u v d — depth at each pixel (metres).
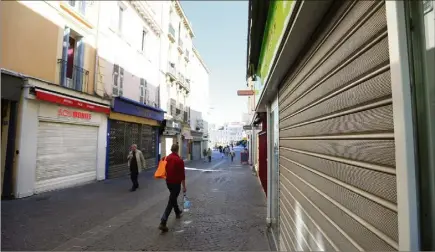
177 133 25.58
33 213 6.50
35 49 9.37
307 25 1.85
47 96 9.09
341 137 1.47
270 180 5.54
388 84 1.02
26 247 4.40
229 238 4.96
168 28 23.19
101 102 12.70
